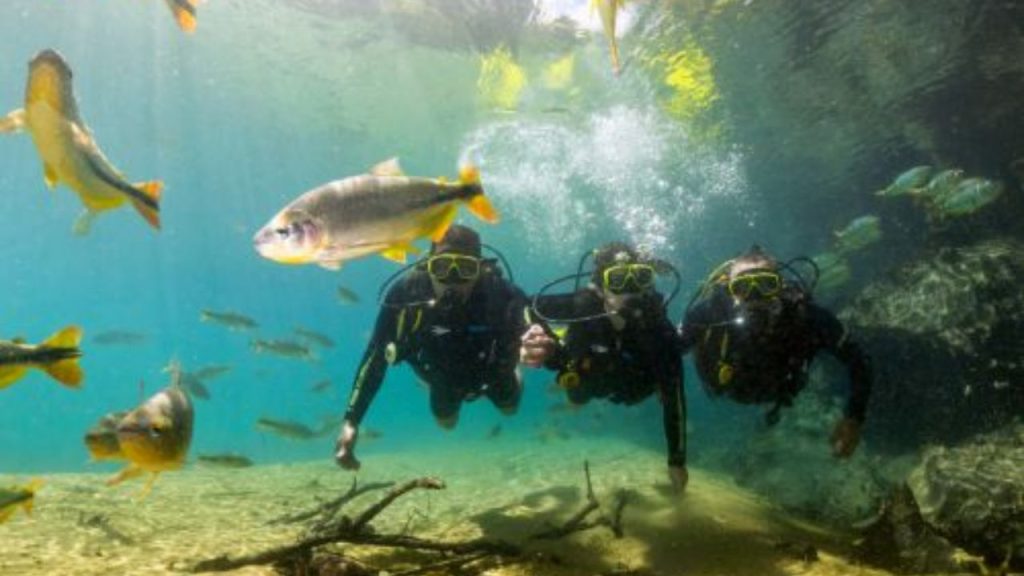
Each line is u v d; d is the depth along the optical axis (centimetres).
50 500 189
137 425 84
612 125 665
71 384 100
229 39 688
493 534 167
